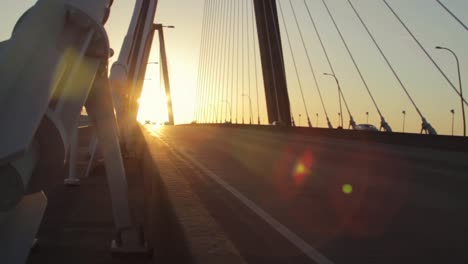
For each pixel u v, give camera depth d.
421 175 16.42
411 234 7.15
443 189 13.16
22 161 2.57
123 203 5.90
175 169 11.36
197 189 10.09
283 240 6.07
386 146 28.61
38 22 2.85
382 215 8.69
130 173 18.69
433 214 9.16
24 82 2.51
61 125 3.09
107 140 5.44
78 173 17.25
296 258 5.25
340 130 35.22
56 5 3.11
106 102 5.16
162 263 5.31
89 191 12.87
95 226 8.60
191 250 4.07
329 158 21.80
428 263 5.49
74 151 13.88
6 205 2.43
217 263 3.70
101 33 3.65
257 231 6.43
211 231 4.80
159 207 7.11
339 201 9.95
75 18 3.34
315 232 6.73
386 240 6.63
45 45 2.80
